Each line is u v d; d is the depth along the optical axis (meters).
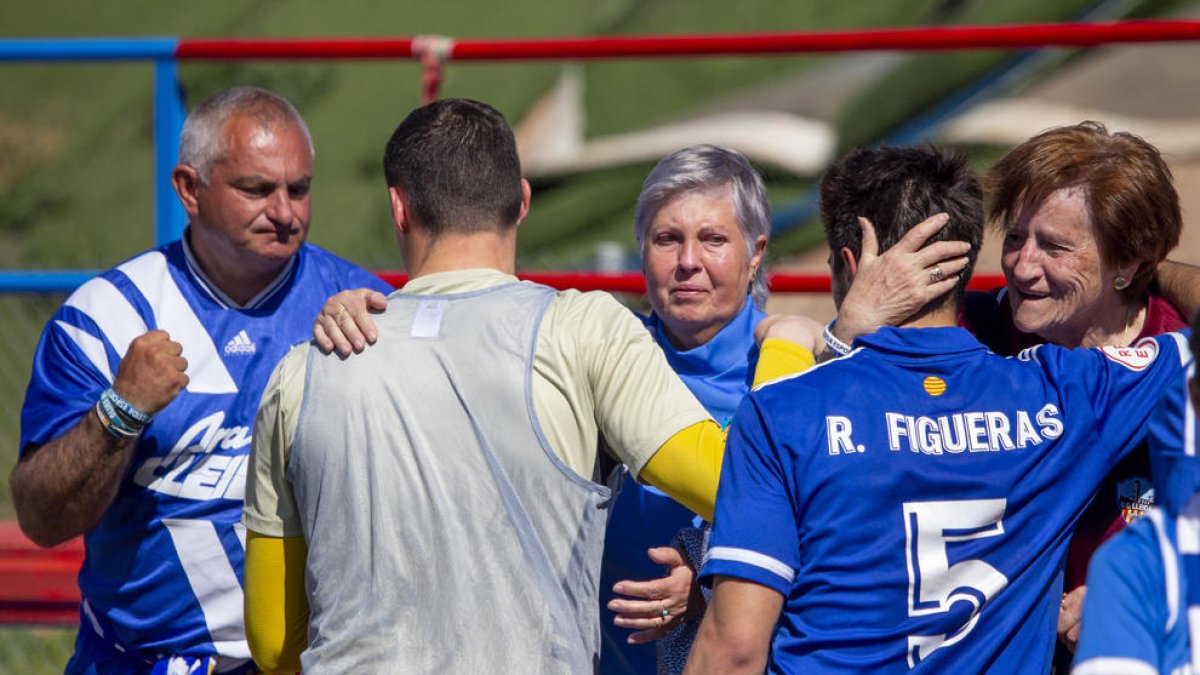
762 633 7.24
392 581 7.56
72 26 48.25
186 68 45.16
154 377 9.11
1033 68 37.47
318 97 45.06
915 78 38.31
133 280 10.13
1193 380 6.16
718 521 7.44
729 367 9.28
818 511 7.36
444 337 7.81
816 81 39.94
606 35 43.56
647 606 8.26
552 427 7.71
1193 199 31.62
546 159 41.56
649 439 7.73
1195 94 36.19
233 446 9.98
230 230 9.81
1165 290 8.79
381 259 39.53
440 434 7.65
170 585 9.92
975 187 8.07
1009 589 7.38
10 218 45.66
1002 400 7.57
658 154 40.44
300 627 8.27
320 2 46.84
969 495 7.34
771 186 38.75
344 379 7.78
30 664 18.52
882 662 7.25
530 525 7.65
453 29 45.25
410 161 8.17
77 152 46.72
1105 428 7.66
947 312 7.96
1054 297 8.45
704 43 13.33
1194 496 6.12
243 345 10.12
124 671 10.16
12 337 21.38
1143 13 37.28
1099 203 8.20
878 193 8.07
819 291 12.95
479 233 8.20
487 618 7.54
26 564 14.70
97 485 9.32
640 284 13.02
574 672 7.59
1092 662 5.91
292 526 8.16
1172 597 6.02
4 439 20.08
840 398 7.50
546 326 7.88
